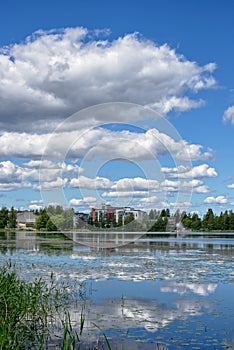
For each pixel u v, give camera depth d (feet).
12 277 33.40
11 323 26.35
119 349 24.09
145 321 29.53
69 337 25.72
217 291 39.75
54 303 34.47
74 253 76.48
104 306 33.83
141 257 69.51
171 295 37.83
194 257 70.08
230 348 24.11
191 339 25.70
